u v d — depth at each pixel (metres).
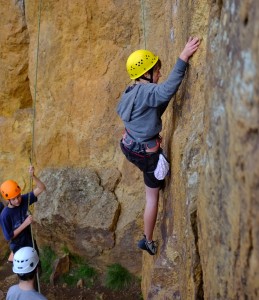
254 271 2.24
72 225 6.46
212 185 2.68
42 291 6.50
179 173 3.91
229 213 2.43
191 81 3.86
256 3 2.02
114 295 6.30
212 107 2.66
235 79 2.26
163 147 4.74
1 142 7.42
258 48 2.00
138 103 3.85
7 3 6.75
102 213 6.36
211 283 2.82
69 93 6.68
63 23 6.42
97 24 6.22
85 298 6.33
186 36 3.96
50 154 6.98
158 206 4.84
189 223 3.34
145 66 3.90
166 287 4.10
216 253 2.70
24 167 7.34
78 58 6.50
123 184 6.53
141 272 6.37
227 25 2.45
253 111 2.09
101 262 6.55
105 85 6.45
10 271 7.12
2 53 7.06
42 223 6.67
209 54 2.86
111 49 6.31
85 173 6.69
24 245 5.62
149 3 5.86
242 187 2.25
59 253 6.85
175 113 4.35
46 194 6.74
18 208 5.53
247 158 2.17
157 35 5.90
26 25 6.84
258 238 2.15
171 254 4.20
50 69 6.70
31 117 7.34
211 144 2.68
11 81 7.17
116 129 6.55
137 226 6.27
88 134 6.68
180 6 4.30
